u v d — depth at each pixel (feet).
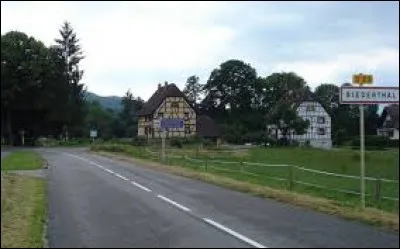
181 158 138.62
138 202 53.31
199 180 80.12
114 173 95.14
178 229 36.86
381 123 269.03
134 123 367.04
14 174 84.58
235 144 291.58
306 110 302.45
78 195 60.08
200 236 33.96
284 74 379.35
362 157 46.34
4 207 45.68
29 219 41.81
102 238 33.55
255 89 398.01
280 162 131.23
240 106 396.78
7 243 32.07
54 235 34.78
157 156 147.54
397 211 45.83
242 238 33.04
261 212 45.27
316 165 111.45
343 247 29.99
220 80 399.85
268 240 32.30
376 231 35.35
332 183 79.46
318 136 301.22
